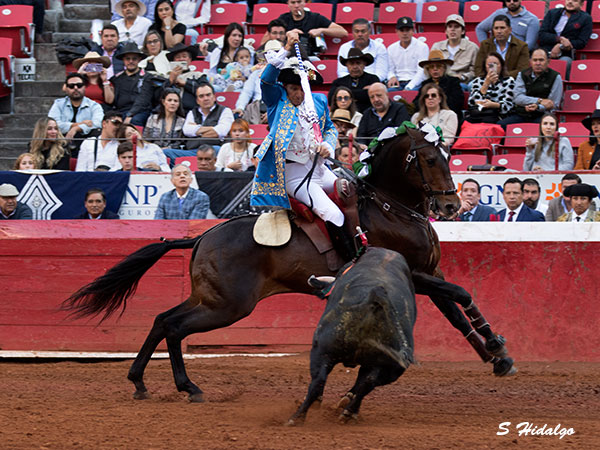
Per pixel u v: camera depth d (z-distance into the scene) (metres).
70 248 18.75
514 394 14.30
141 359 13.24
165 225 19.08
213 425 10.88
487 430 10.80
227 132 23.20
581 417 12.18
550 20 27.70
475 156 22.12
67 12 31.86
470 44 26.36
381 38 28.78
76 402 12.97
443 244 18.36
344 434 10.20
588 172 20.41
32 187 20.70
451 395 14.21
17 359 18.16
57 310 18.67
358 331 9.82
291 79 12.75
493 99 24.53
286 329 18.72
